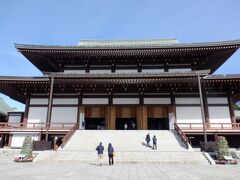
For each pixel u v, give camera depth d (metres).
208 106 32.97
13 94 38.41
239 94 35.00
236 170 15.84
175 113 32.97
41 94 35.03
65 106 34.31
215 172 14.83
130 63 38.50
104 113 35.00
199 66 39.00
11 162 20.58
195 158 20.98
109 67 38.56
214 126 32.03
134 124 37.16
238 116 41.31
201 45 34.09
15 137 31.62
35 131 31.55
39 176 12.86
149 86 33.06
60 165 18.33
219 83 31.64
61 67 38.62
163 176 13.11
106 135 28.33
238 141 30.88
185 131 30.31
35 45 35.12
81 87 33.81
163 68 37.91
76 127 31.77
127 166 17.91
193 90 33.72
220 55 36.25
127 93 34.44
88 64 38.62
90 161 20.77
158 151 22.48
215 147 23.25
